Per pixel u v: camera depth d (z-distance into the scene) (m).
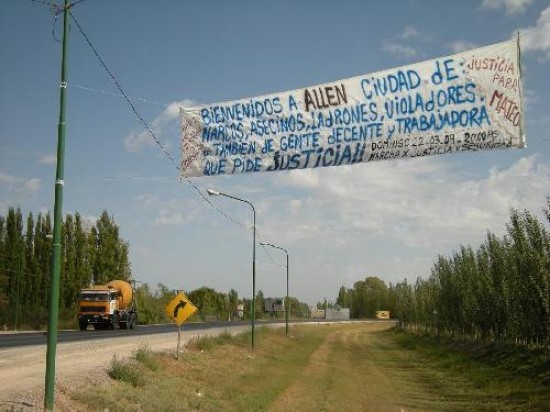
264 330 54.97
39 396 13.94
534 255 30.02
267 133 11.94
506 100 10.28
